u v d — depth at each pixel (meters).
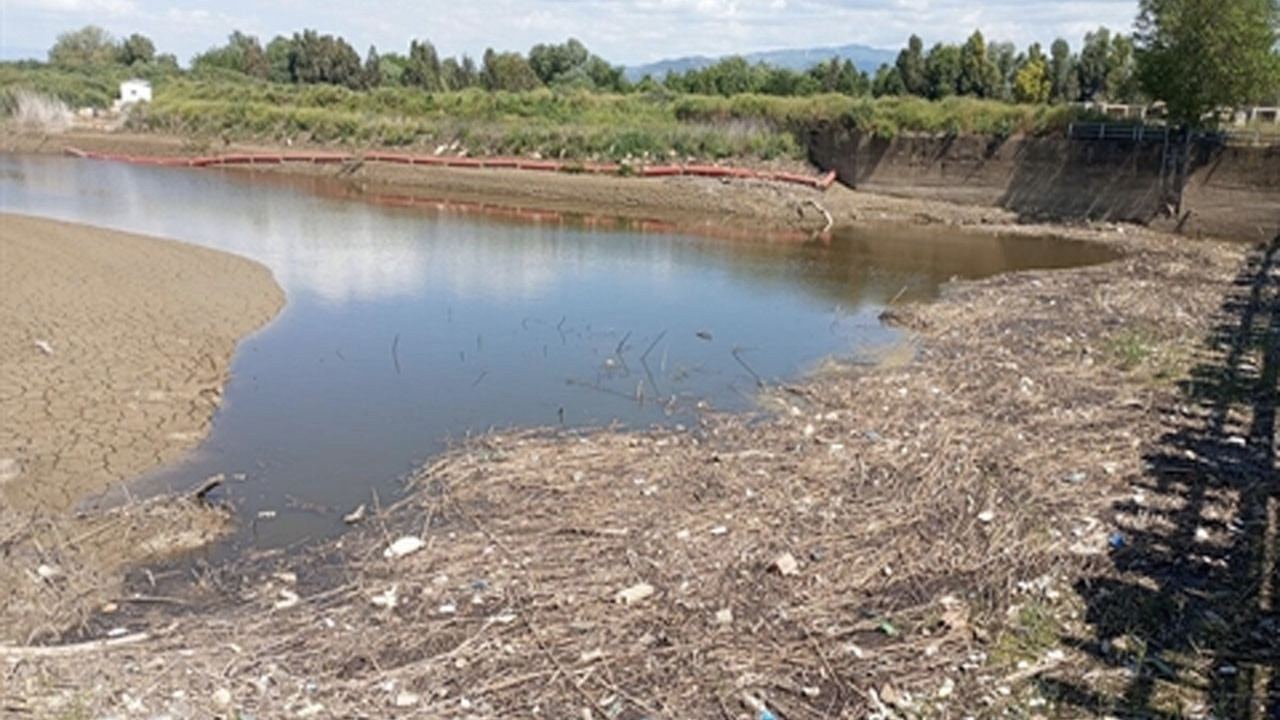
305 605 7.59
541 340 16.53
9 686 6.23
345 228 27.98
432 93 47.44
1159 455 10.57
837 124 35.84
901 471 10.09
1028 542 8.47
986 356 15.00
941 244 28.02
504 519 9.05
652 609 7.43
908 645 6.99
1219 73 27.22
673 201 33.81
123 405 11.99
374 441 11.46
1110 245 27.52
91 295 16.44
